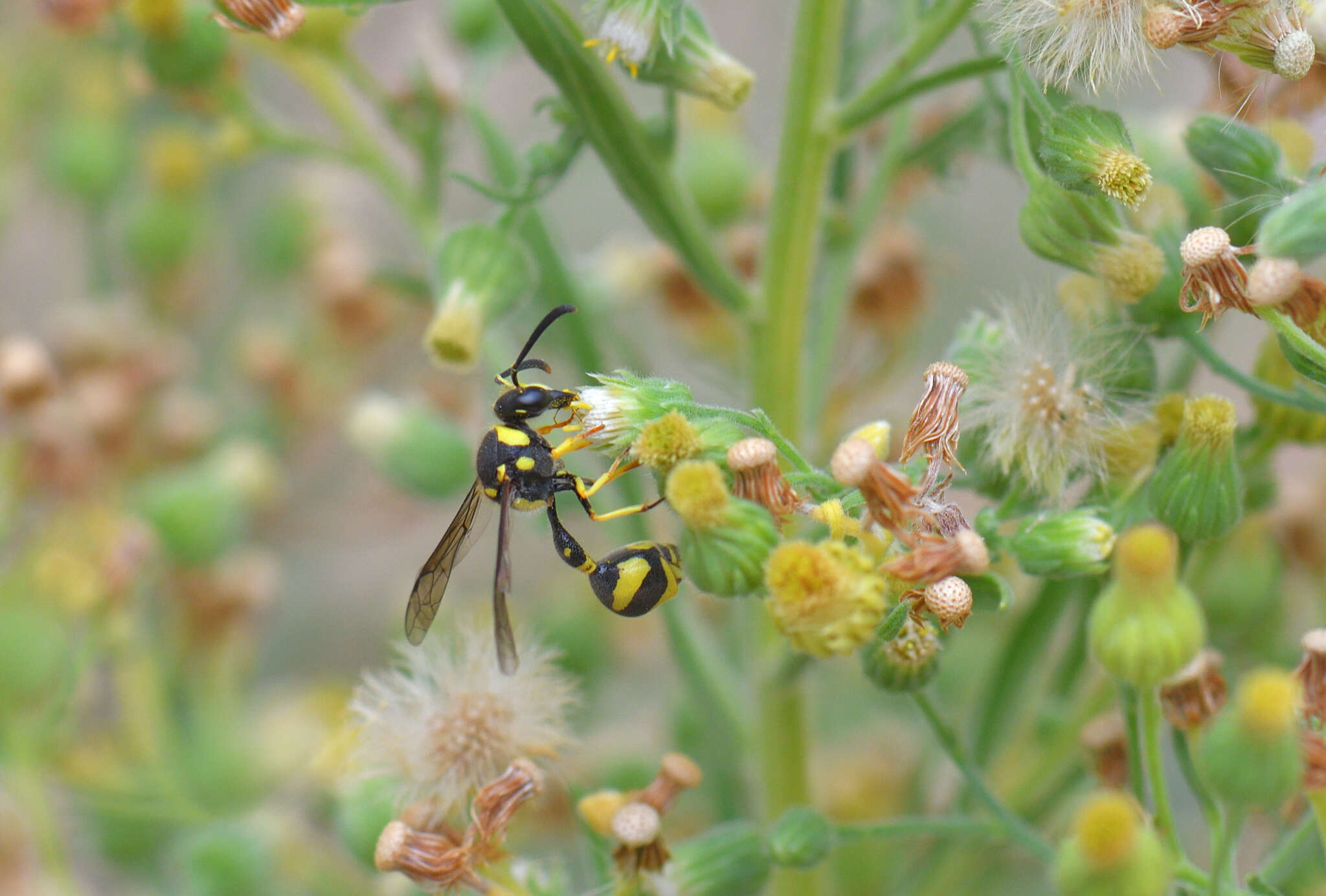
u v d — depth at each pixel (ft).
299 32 0.88
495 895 0.79
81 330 1.00
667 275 0.96
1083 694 0.86
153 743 0.93
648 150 0.81
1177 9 0.76
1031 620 0.85
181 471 1.00
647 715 1.00
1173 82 0.91
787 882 0.86
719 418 0.77
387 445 0.91
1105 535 0.77
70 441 0.95
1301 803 0.80
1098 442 0.78
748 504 0.76
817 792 0.92
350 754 0.82
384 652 0.99
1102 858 0.74
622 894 0.80
